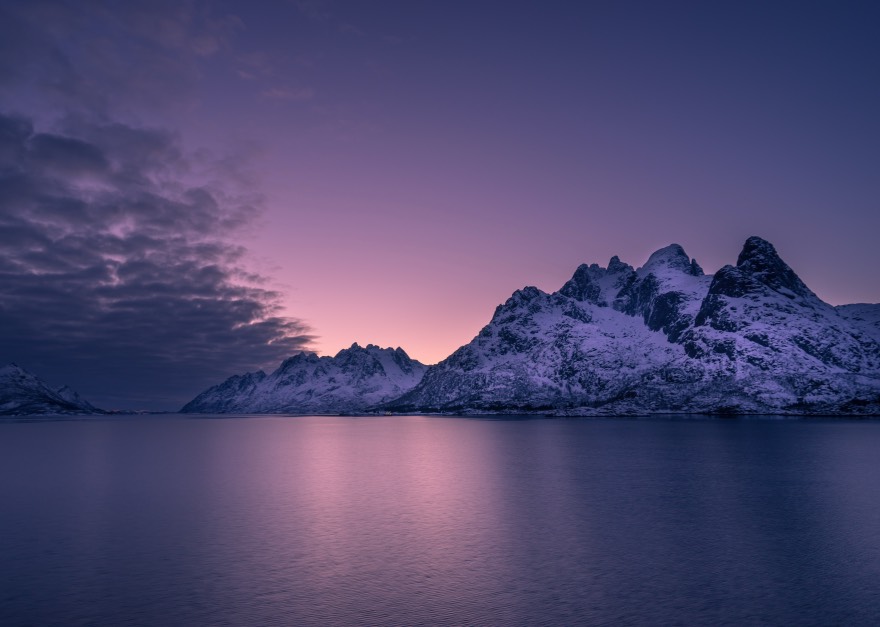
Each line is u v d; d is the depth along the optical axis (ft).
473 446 491.31
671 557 141.59
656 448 435.53
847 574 127.95
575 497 224.53
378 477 294.87
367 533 169.27
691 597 115.44
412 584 124.57
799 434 561.84
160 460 399.65
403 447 494.18
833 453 380.99
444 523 181.37
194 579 129.29
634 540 157.69
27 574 133.69
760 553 144.15
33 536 169.37
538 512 196.34
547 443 508.53
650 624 102.99
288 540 162.09
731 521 178.91
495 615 107.45
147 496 239.50
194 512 203.41
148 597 118.42
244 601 115.75
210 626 103.81
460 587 122.52
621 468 316.19
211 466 357.00
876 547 148.56
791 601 112.98
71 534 171.53
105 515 199.52
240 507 212.43
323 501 223.51
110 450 493.77
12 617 108.88
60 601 116.47
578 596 116.57
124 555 148.66
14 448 519.19
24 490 258.98
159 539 164.55
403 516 192.75
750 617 105.50
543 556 143.74
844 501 210.18
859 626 101.50
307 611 110.22
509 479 279.28
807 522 176.76
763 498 217.36
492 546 153.28
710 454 383.24
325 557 144.87
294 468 341.41
